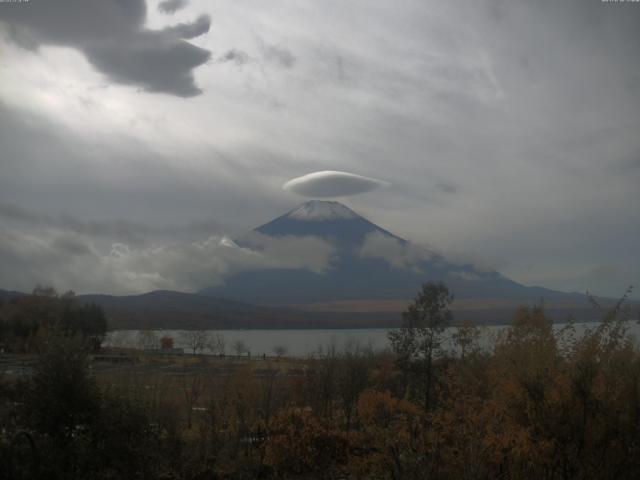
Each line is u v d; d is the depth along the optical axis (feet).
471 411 52.01
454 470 46.01
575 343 49.98
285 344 346.54
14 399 57.67
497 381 53.57
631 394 45.11
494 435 46.11
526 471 45.16
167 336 325.01
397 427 54.65
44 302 238.89
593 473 43.50
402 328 101.50
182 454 70.90
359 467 56.18
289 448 69.15
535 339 52.49
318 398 104.17
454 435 49.34
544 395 45.85
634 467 43.47
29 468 49.49
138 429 59.47
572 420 44.52
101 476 55.26
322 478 64.34
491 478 44.75
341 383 105.50
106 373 99.55
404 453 51.21
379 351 165.78
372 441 64.18
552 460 44.50
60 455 52.65
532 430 45.60
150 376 106.01
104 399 59.06
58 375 55.98
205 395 101.65
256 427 78.64
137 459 58.49
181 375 127.44
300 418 71.51
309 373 113.50
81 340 59.67
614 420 44.42
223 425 82.58
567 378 46.50
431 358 95.55
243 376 94.32
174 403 83.46
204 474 68.85
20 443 51.49
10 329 215.10
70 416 55.88
